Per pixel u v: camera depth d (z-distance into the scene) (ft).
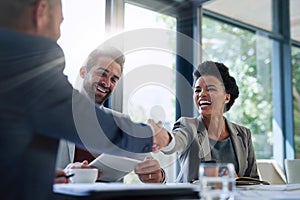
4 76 2.16
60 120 2.27
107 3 8.55
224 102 5.74
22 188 2.15
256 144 11.75
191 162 4.85
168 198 2.32
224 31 11.44
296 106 12.87
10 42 2.24
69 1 7.60
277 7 12.82
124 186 2.40
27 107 2.17
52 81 2.30
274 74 12.74
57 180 2.96
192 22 10.67
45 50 2.31
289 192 3.48
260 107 12.07
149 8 9.73
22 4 2.33
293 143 12.58
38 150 2.22
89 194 2.14
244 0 11.87
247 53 12.01
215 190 2.48
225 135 5.77
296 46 13.21
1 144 2.10
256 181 4.88
